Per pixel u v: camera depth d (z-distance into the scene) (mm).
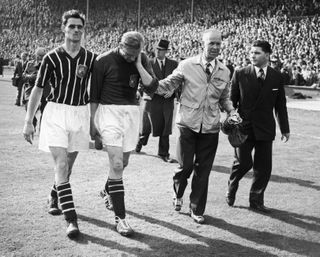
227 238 4223
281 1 35594
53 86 4211
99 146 4543
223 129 4742
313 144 9711
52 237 4047
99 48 48000
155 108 7305
